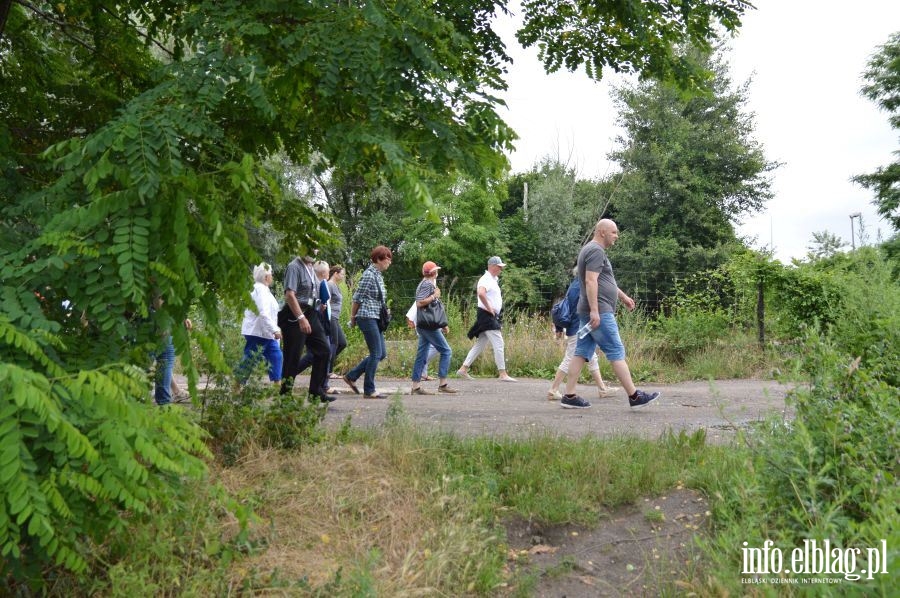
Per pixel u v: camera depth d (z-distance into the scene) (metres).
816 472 3.67
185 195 2.92
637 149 34.88
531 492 4.61
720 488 4.33
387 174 3.70
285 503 4.23
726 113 35.03
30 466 2.05
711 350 13.95
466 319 17.53
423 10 3.87
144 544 3.11
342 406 8.62
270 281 8.52
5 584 2.75
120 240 2.73
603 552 4.13
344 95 3.73
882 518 2.82
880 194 29.09
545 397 10.14
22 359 2.44
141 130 2.99
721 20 5.93
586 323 8.37
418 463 4.93
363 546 3.88
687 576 3.66
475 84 3.89
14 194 3.41
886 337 6.39
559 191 35.34
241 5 3.76
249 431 5.00
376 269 9.59
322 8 3.74
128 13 4.79
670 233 33.50
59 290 2.83
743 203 34.91
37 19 4.90
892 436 3.61
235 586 3.31
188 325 3.32
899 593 2.52
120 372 2.49
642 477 4.80
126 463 2.24
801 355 4.50
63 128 4.51
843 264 12.95
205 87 3.34
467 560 3.79
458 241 33.31
